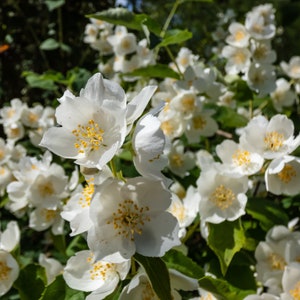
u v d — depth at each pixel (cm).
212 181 21
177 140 29
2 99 48
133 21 26
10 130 32
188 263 18
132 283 14
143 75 28
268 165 20
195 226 22
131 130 15
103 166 14
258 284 22
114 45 35
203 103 29
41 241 33
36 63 48
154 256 14
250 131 20
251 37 28
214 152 31
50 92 45
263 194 27
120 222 14
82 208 15
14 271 20
